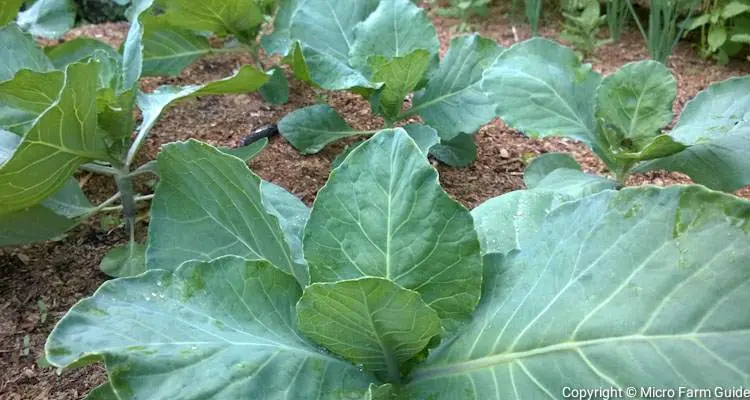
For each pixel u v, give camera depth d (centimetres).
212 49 355
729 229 130
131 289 158
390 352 149
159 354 141
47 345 139
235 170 175
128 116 244
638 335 129
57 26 372
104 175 309
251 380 143
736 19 395
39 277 249
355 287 127
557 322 140
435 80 297
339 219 153
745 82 248
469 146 305
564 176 248
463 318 155
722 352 120
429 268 151
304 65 276
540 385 135
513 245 182
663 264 133
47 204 253
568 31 438
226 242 188
